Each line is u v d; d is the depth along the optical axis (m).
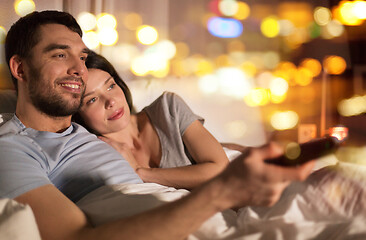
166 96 1.51
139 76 2.29
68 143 1.14
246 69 2.78
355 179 0.77
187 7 2.58
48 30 1.17
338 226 0.72
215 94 2.69
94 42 2.04
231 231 0.78
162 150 1.44
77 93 1.19
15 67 1.18
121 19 2.20
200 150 1.39
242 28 2.75
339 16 2.74
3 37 1.76
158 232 0.66
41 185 0.90
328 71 2.71
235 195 0.60
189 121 1.45
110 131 1.42
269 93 2.78
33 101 1.16
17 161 0.97
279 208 0.80
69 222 0.81
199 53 2.65
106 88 1.39
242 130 2.74
